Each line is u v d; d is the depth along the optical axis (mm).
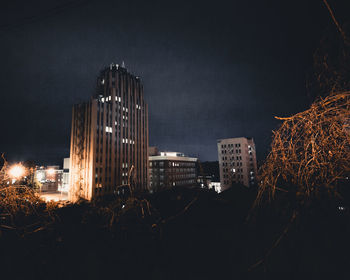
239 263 3455
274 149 2828
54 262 3957
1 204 4730
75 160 64812
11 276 3549
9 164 4992
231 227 4855
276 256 3330
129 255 4184
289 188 3291
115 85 68812
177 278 3338
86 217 5879
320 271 2748
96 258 4086
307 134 2635
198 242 4406
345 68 2250
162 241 4648
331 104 2420
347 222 2930
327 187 2604
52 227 5145
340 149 2439
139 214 5770
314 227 3213
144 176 72062
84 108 64438
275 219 3836
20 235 4660
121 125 66875
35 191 5465
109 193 55531
